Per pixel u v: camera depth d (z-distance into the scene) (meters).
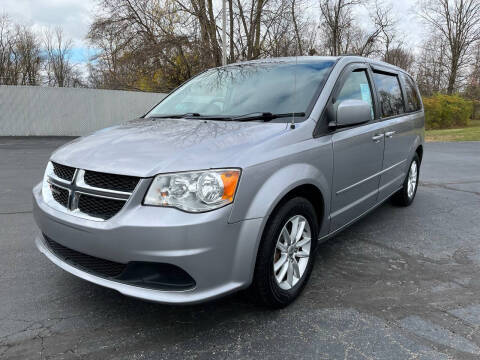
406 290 2.93
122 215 2.13
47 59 40.88
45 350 2.18
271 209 2.32
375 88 3.94
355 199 3.48
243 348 2.22
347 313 2.60
